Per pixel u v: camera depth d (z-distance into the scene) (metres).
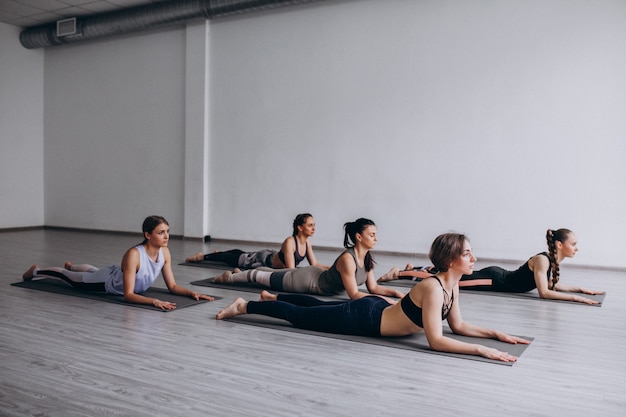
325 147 7.31
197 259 5.79
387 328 2.93
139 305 3.75
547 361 2.64
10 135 9.26
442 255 2.69
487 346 2.85
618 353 2.79
